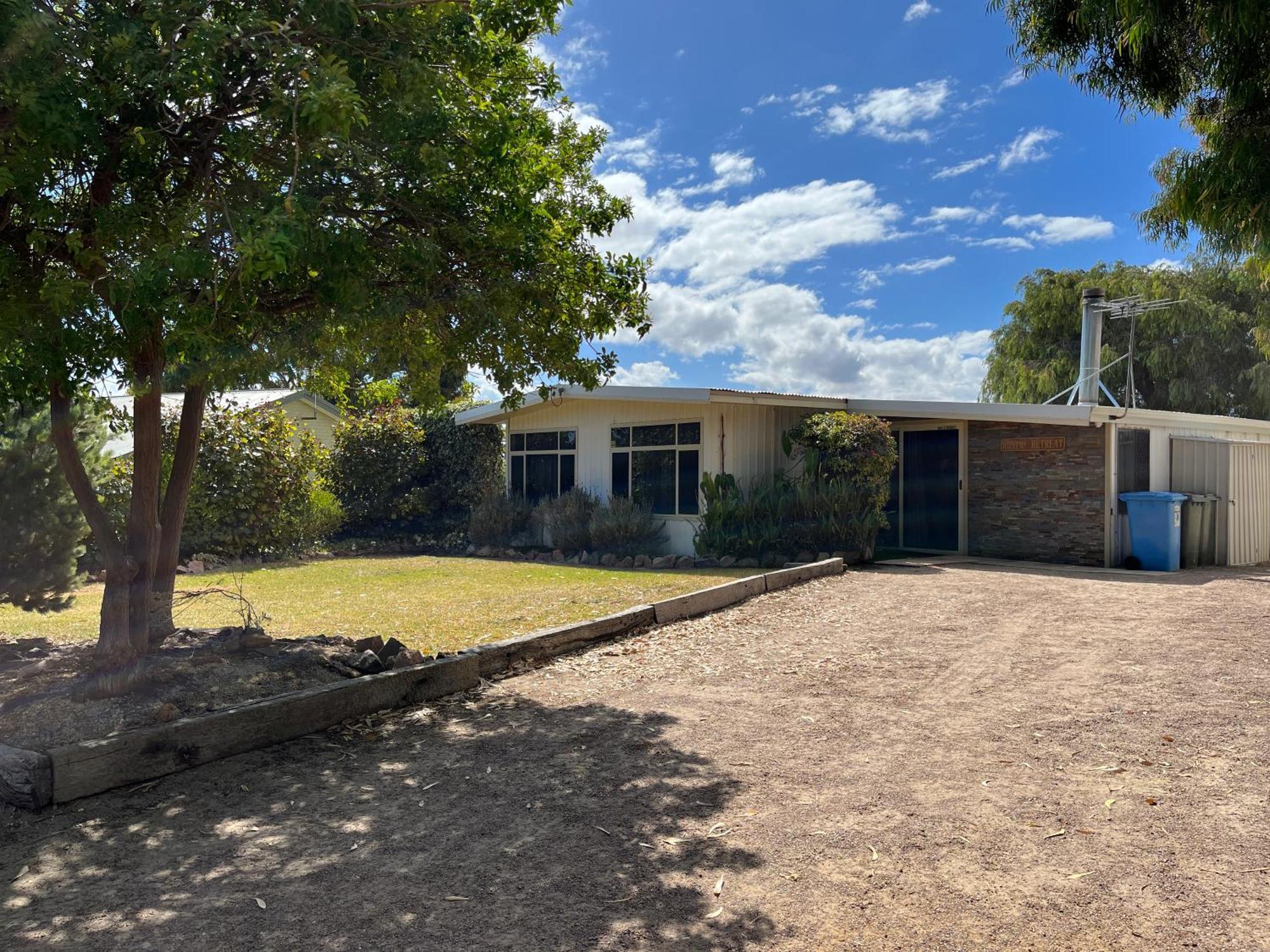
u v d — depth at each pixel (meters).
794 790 4.39
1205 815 3.95
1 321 4.73
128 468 13.13
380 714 5.82
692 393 14.68
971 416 14.26
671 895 3.34
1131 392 17.50
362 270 5.55
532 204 6.27
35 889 3.48
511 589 11.70
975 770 4.60
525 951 2.97
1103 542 13.83
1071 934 2.99
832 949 2.95
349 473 18.81
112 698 5.21
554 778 4.64
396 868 3.61
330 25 5.00
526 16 5.77
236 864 3.67
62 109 4.27
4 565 6.87
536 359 7.01
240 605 9.95
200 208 4.75
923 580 11.95
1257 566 14.52
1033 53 7.94
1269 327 25.94
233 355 5.14
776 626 8.81
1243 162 6.89
